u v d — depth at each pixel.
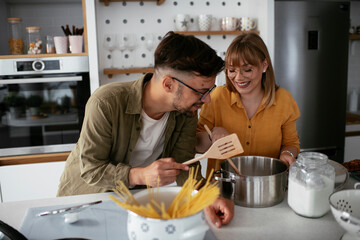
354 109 3.46
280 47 2.70
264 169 1.14
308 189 0.88
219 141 0.97
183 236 0.68
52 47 2.32
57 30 2.61
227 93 1.56
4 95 2.21
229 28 2.70
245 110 1.51
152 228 0.68
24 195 2.29
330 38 2.76
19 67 2.21
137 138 1.18
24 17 2.55
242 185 0.98
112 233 0.84
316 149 2.93
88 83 2.30
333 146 2.96
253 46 1.34
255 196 0.98
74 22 2.62
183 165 0.98
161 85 1.03
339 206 0.79
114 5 2.68
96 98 1.09
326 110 2.87
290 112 1.54
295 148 1.52
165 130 1.28
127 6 2.70
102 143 1.09
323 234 0.83
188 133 1.29
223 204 0.93
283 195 1.02
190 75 0.97
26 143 2.28
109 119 1.09
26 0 2.51
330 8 2.72
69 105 2.29
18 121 2.25
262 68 1.41
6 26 2.51
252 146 1.56
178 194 0.79
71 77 2.24
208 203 0.70
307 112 2.83
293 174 0.93
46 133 2.29
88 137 1.08
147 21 2.75
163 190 0.84
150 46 2.60
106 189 1.25
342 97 2.89
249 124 1.54
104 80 2.75
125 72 2.57
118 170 1.03
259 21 2.71
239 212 0.96
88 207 0.98
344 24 2.78
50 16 2.58
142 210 0.70
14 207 1.00
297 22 2.69
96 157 1.09
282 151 1.44
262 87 1.52
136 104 1.12
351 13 3.42
